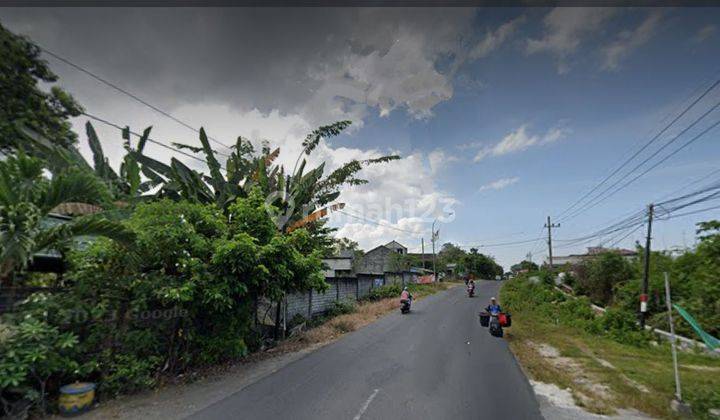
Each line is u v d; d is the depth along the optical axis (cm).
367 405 507
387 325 1301
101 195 552
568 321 1416
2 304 503
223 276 667
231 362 743
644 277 1369
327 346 925
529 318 1555
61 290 550
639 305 1421
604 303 2002
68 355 498
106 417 457
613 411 497
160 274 634
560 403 527
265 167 1160
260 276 723
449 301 2345
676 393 547
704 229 1112
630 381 660
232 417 460
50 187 493
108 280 567
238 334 751
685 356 868
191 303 649
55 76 962
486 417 470
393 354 833
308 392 559
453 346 934
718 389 582
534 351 893
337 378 637
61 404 456
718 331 997
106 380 521
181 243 644
